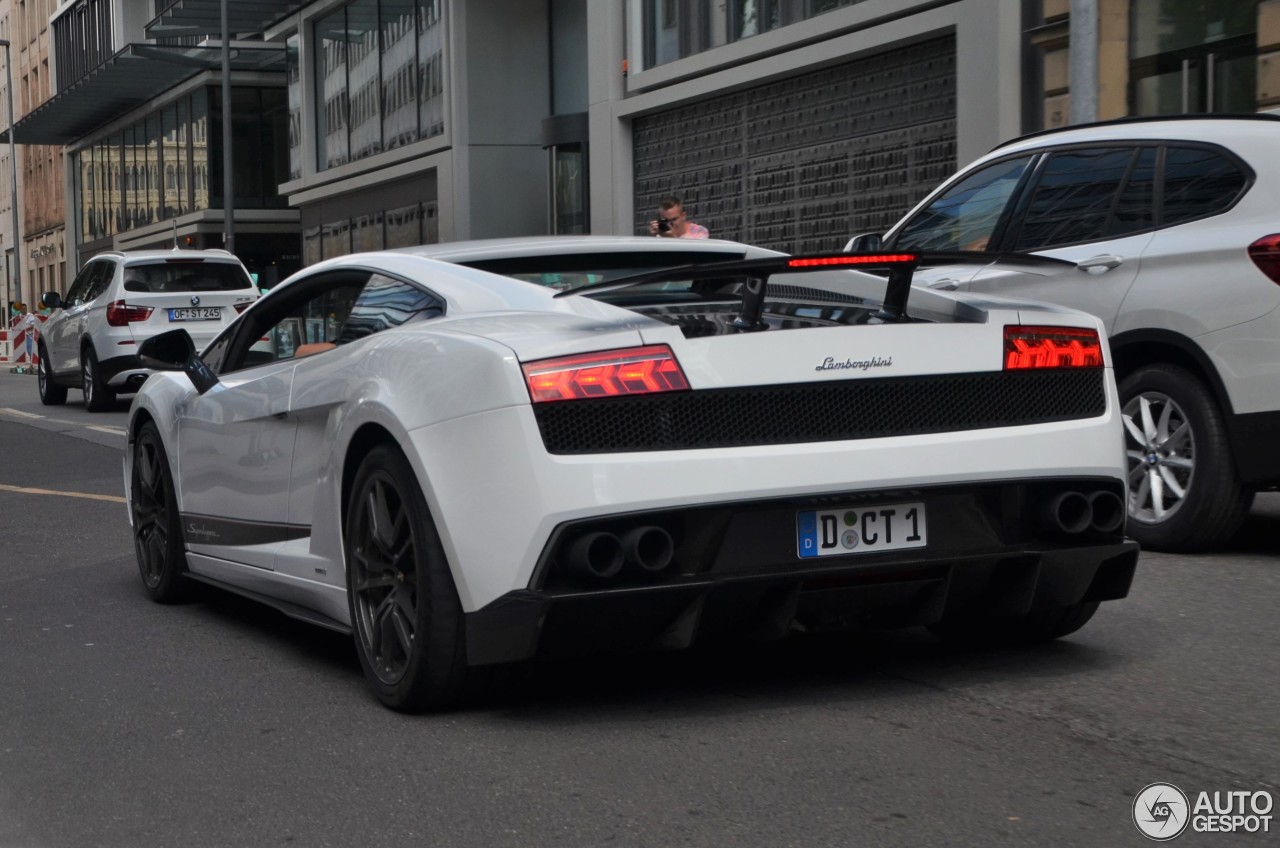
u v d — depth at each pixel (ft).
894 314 14.26
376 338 15.05
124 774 12.82
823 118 56.85
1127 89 43.47
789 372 12.99
